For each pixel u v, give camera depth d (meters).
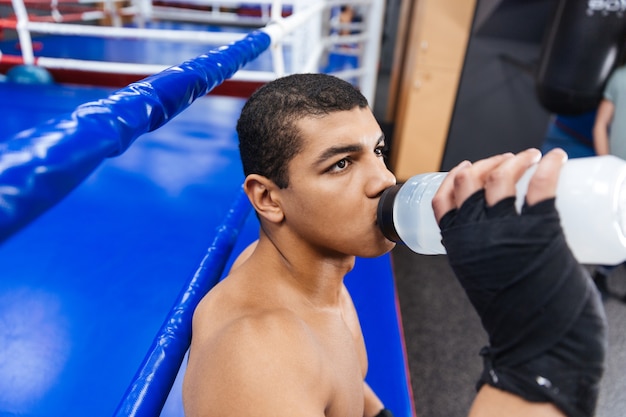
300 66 2.41
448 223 0.33
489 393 0.32
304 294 0.56
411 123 3.06
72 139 0.26
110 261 1.33
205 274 0.68
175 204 1.69
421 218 0.44
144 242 1.44
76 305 1.16
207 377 0.40
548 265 0.29
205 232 1.52
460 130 3.03
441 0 2.66
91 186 1.78
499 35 2.69
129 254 1.37
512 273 0.30
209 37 2.23
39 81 3.20
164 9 6.96
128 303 1.18
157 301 1.19
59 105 2.64
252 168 0.52
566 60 2.17
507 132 3.00
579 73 2.16
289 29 1.28
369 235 0.49
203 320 0.51
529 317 0.30
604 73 2.13
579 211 0.29
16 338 1.05
